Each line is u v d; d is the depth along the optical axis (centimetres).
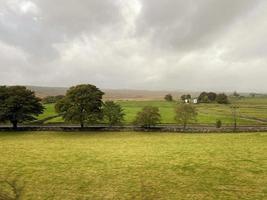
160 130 8338
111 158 5241
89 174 4328
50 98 18650
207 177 4181
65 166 4738
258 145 6316
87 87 8719
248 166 4706
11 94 8662
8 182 4012
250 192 3625
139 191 3669
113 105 9081
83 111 8494
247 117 11825
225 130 8231
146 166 4728
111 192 3638
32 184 3925
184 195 3534
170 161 5025
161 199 3422
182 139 7094
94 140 7038
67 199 3428
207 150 5856
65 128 8375
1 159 5184
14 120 8438
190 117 8819
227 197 3469
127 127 8425
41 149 6012
